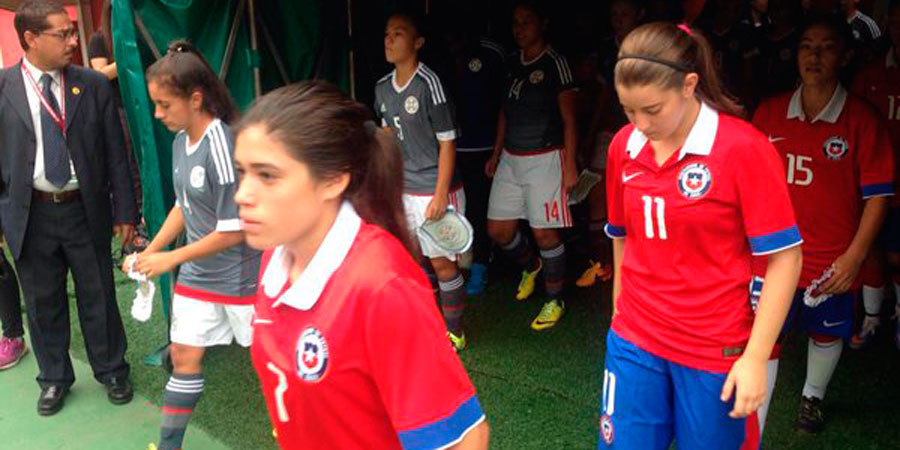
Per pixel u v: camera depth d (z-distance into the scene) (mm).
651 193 1847
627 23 4309
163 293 3977
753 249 1752
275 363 1240
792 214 1726
